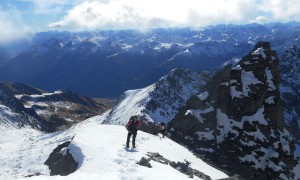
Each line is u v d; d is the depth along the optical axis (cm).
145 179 2673
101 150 3544
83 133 4247
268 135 7406
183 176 3131
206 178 3738
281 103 7906
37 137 19950
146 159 3278
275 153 7044
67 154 3681
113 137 4316
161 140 5234
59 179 2522
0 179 9488
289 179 6881
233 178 3083
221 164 6862
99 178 2600
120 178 2667
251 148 7138
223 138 7312
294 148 7700
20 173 10238
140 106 13050
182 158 4662
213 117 7662
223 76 7994
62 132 18812
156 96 13812
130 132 3894
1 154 13538
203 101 7938
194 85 16112
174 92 14662
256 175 6819
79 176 2641
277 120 7688
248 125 7406
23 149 14562
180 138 7300
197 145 7194
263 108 7725
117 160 3212
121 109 16825
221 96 7831
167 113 13025
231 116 7581
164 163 3575
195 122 7481
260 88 7844
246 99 7688
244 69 8206
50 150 12450
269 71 8181
